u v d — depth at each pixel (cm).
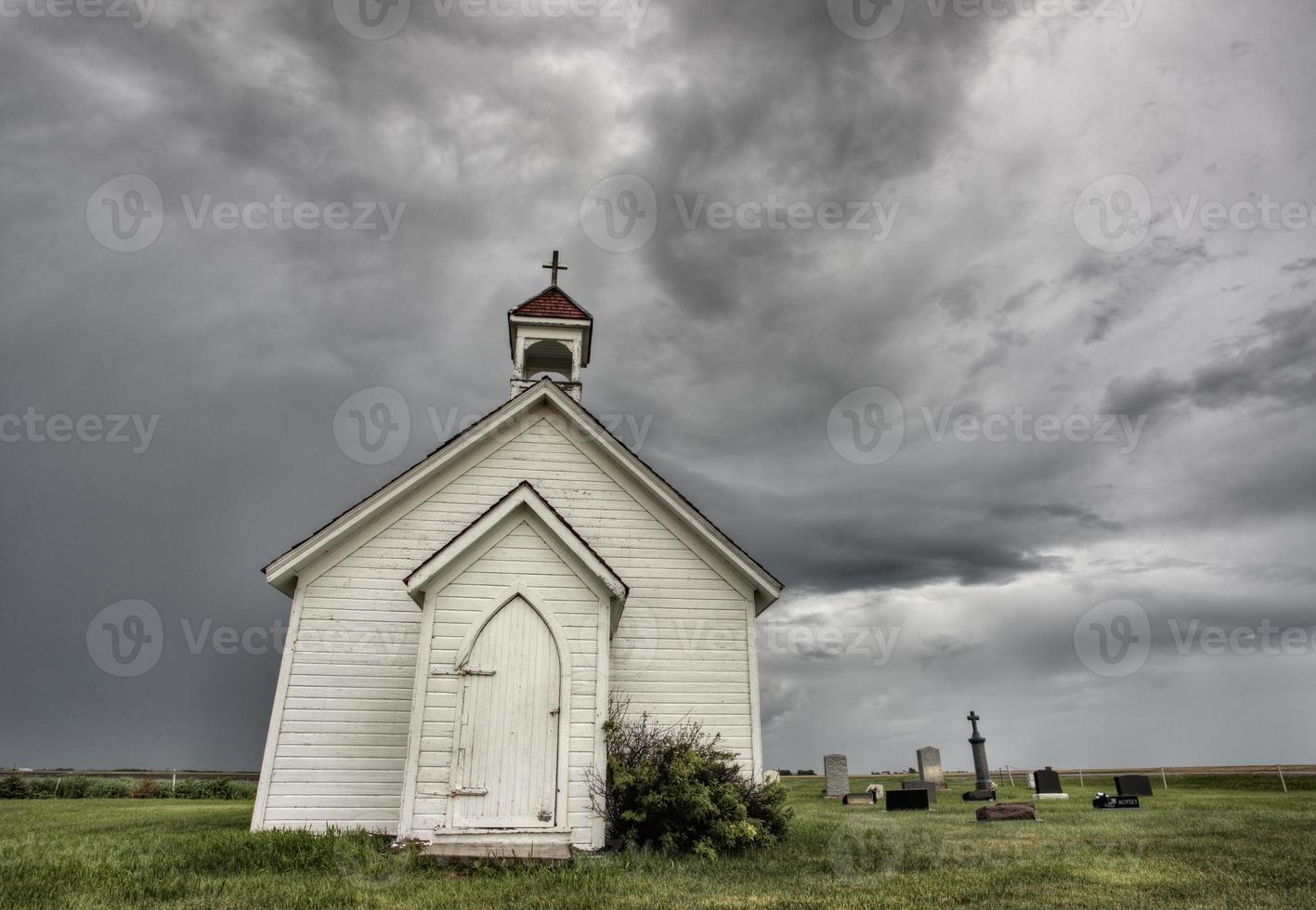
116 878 836
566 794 1118
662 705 1547
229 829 1386
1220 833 1264
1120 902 732
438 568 1190
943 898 763
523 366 1920
